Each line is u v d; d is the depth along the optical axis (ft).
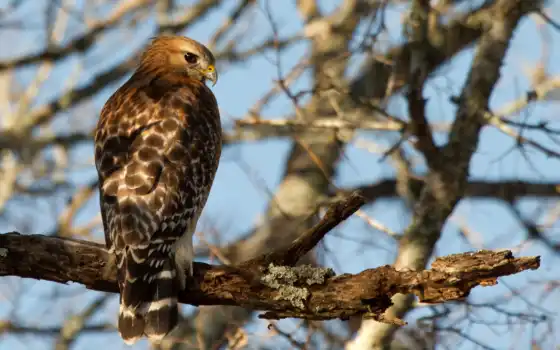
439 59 47.62
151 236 27.78
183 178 29.25
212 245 40.83
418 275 25.95
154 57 36.04
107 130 30.37
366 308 26.58
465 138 41.24
